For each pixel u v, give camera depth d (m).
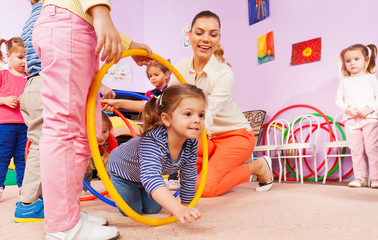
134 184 1.17
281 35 2.97
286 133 2.90
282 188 1.97
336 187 2.02
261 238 0.81
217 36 1.65
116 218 1.15
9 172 2.77
